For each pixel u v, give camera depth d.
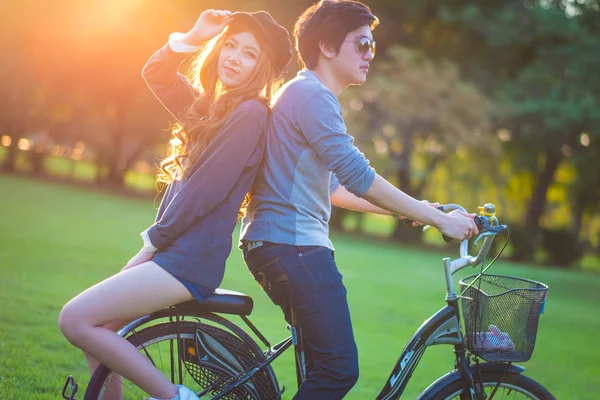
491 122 28.75
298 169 3.14
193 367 3.35
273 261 3.16
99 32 29.55
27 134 38.25
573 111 26.53
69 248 12.52
